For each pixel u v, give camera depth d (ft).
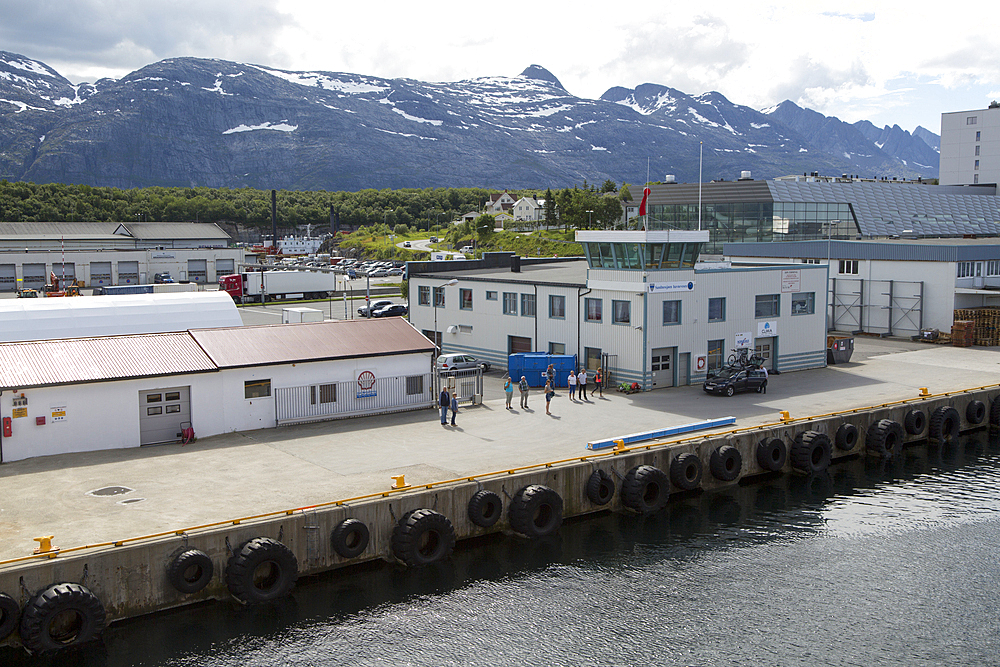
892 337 251.19
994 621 88.07
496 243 636.89
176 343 139.23
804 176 423.23
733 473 130.82
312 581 94.17
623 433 133.90
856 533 112.47
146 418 126.41
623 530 112.57
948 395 164.66
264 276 376.89
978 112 568.00
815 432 139.23
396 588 93.66
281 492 101.86
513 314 199.82
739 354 185.78
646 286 166.61
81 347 132.05
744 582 97.04
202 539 87.30
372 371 147.43
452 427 138.62
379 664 78.89
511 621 87.15
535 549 105.40
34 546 83.66
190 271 449.48
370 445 126.11
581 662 79.66
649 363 170.30
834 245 263.49
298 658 79.46
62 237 490.08
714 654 81.41
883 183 422.00
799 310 197.47
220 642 81.61
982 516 119.24
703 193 395.75
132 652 79.30
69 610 78.23
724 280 181.37
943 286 239.50
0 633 76.38
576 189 650.43
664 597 93.04
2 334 159.74
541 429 136.98
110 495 100.63
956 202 440.86
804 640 84.07
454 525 104.78
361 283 479.41
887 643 83.61
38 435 117.80
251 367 134.41
